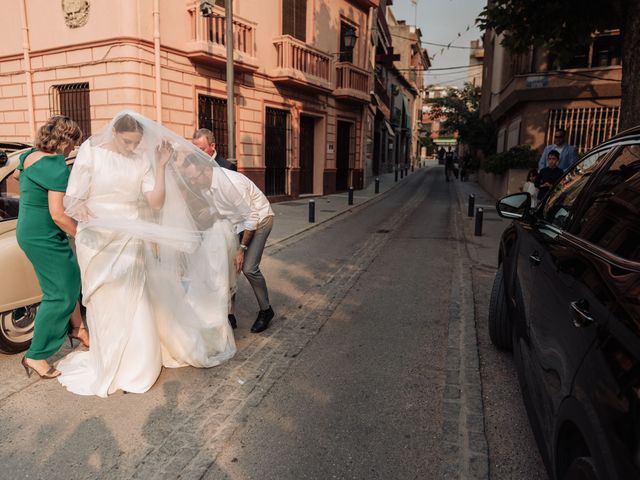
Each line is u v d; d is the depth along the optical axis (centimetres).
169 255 342
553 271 238
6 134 1163
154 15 1003
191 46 1087
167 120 1073
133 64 983
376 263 730
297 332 447
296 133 1552
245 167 1328
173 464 257
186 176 337
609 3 656
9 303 350
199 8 986
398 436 285
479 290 588
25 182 316
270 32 1375
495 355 401
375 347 412
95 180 297
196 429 289
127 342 326
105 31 984
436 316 491
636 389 132
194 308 366
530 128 1489
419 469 256
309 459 263
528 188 899
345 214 1322
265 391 336
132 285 321
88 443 273
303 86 1487
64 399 319
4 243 353
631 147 221
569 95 1412
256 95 1344
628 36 608
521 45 787
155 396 326
